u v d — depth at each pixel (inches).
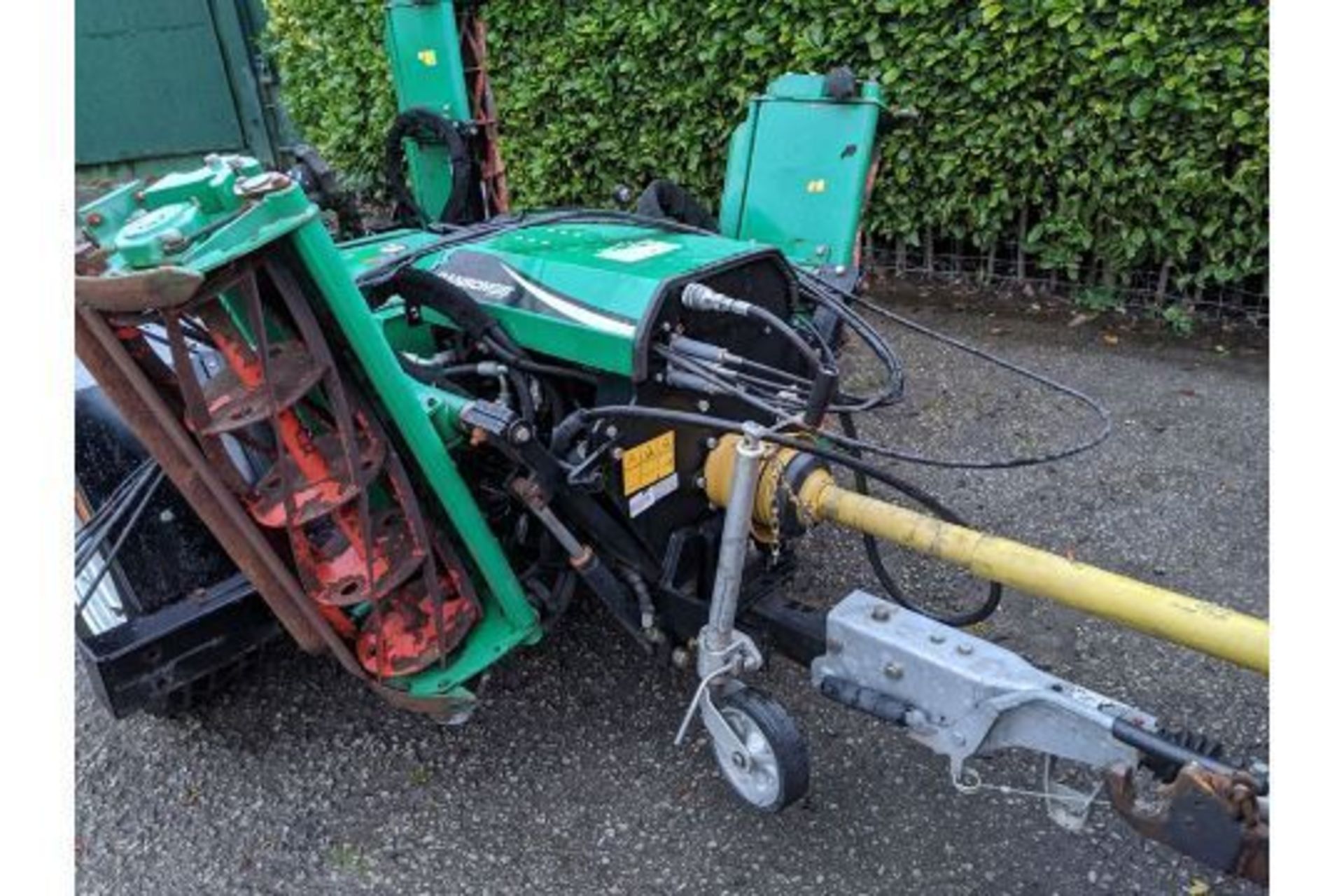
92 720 98.7
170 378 65.7
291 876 81.4
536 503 73.8
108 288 56.2
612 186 201.2
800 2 167.0
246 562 71.0
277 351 66.4
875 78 166.2
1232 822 53.9
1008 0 151.6
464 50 127.0
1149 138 151.3
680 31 179.0
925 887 76.3
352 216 120.2
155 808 88.4
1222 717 89.7
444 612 78.7
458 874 80.0
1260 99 141.3
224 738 94.6
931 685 67.1
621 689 96.7
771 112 108.3
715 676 73.6
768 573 86.0
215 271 59.3
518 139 204.5
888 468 128.7
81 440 89.6
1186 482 123.2
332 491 68.8
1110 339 161.6
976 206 170.7
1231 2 139.0
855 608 72.6
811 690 94.8
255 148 263.7
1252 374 147.8
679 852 80.4
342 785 89.0
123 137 264.7
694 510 83.7
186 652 81.4
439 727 93.8
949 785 84.4
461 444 76.7
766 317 71.1
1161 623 56.7
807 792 81.7
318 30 219.9
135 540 82.2
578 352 76.0
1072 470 126.8
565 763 89.3
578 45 188.5
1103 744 59.6
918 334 166.7
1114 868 76.9
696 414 80.2
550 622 85.5
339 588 73.8
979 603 104.5
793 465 73.0
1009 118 160.7
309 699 98.3
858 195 103.0
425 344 91.5
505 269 82.3
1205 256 160.1
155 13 250.8
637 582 81.5
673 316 74.4
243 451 78.2
